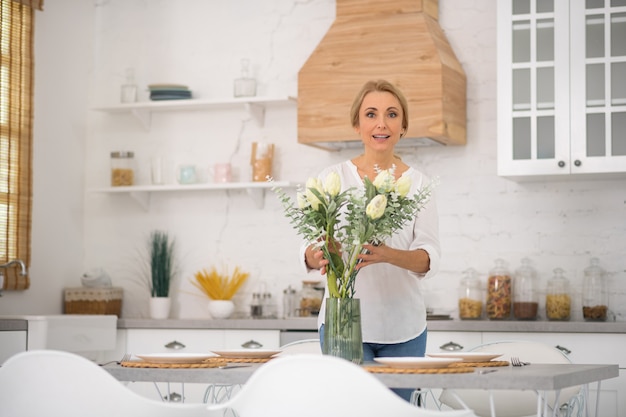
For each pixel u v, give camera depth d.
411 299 3.13
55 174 5.75
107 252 5.94
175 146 5.87
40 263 5.60
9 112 5.37
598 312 4.86
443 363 2.37
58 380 2.33
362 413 2.11
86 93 6.00
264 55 5.71
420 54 4.89
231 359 2.77
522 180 5.09
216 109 5.80
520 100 4.80
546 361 3.46
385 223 2.64
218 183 5.57
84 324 4.88
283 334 4.95
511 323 4.60
